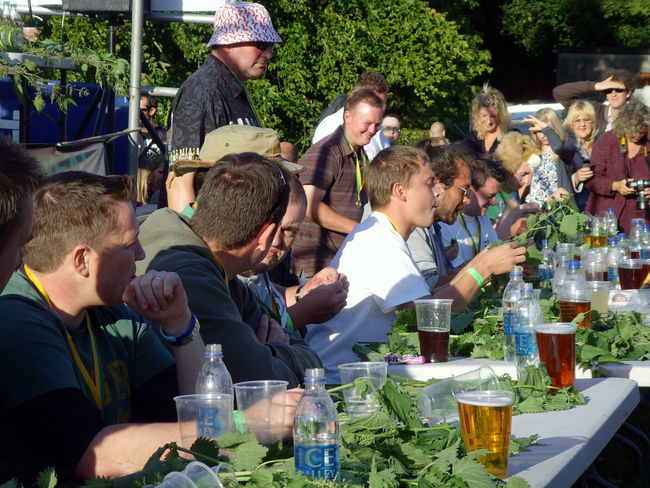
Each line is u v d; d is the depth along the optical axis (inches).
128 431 67.8
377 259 133.3
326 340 134.7
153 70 495.5
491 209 263.1
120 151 284.5
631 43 941.2
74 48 212.5
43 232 75.8
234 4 181.6
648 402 220.5
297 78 538.6
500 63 1072.8
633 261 171.0
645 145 270.1
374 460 59.4
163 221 99.7
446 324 113.1
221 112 171.6
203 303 92.0
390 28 593.9
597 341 115.3
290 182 111.6
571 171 305.3
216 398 65.2
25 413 67.7
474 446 64.6
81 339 79.0
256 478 56.3
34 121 260.7
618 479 170.7
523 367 101.0
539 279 184.5
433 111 675.4
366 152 259.4
